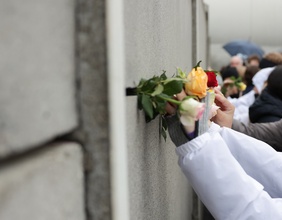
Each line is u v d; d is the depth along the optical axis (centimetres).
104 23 51
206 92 93
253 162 115
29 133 39
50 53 44
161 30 113
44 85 42
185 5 202
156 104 82
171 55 137
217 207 92
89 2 51
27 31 39
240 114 290
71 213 49
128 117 70
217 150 90
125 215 58
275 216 91
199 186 92
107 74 51
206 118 94
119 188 54
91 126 52
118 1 54
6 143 36
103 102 52
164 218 119
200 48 322
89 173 53
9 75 36
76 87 51
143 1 86
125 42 69
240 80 359
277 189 114
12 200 36
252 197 90
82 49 51
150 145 95
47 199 42
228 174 90
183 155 92
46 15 43
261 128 169
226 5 764
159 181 109
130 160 72
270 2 755
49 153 44
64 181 46
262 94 221
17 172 37
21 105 38
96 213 54
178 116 85
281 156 115
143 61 87
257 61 452
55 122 45
